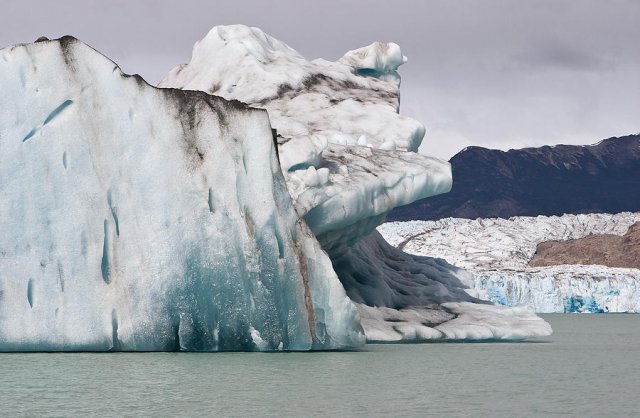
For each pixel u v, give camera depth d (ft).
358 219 120.26
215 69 157.79
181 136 103.76
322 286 107.34
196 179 103.19
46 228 102.42
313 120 143.74
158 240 102.68
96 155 102.89
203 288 103.50
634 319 345.31
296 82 153.69
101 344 102.53
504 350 129.70
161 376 88.99
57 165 102.47
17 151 102.42
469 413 75.15
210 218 103.30
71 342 102.32
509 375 100.53
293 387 84.38
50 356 102.32
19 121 102.53
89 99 103.30
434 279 158.81
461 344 136.46
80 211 102.47
